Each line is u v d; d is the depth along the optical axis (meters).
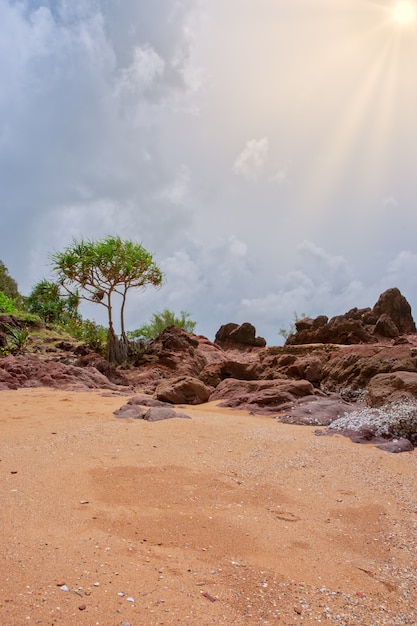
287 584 3.49
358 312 36.19
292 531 4.33
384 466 6.44
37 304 32.62
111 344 22.23
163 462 5.91
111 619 2.90
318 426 9.02
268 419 9.77
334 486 5.58
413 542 4.36
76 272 22.30
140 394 14.05
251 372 15.81
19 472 5.30
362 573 3.77
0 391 12.53
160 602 3.11
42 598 3.01
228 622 3.02
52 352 22.95
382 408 8.95
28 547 3.60
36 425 7.82
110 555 3.60
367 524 4.65
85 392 13.21
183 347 21.34
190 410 10.29
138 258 22.75
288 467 6.07
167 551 3.75
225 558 3.74
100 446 6.48
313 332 31.55
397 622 3.23
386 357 12.98
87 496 4.69
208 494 5.00
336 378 13.73
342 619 3.19
